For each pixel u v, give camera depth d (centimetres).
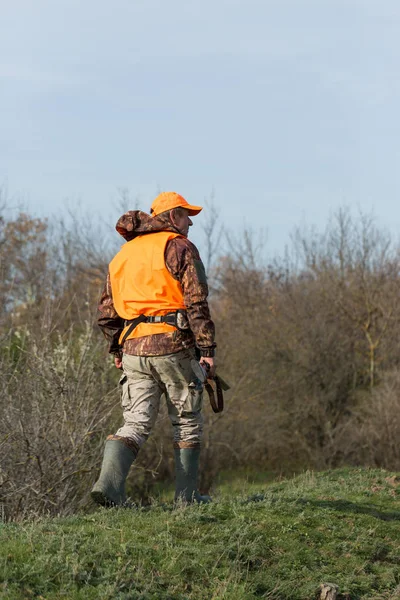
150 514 1307
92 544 1114
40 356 2316
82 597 971
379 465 4575
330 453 4688
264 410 4712
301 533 1333
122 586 1013
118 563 1065
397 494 1789
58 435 2172
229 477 4366
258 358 4922
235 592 1072
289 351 4941
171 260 1348
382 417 4550
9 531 1180
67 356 2355
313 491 1734
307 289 5669
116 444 1337
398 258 5934
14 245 5881
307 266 6025
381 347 5228
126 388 1391
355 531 1400
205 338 1334
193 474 1399
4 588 955
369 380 5134
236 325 5306
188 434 1397
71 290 4278
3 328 2528
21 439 2117
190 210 1413
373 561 1324
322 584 1159
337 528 1397
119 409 2505
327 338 5022
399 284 5584
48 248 6169
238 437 4469
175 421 1400
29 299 2923
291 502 1481
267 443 4609
